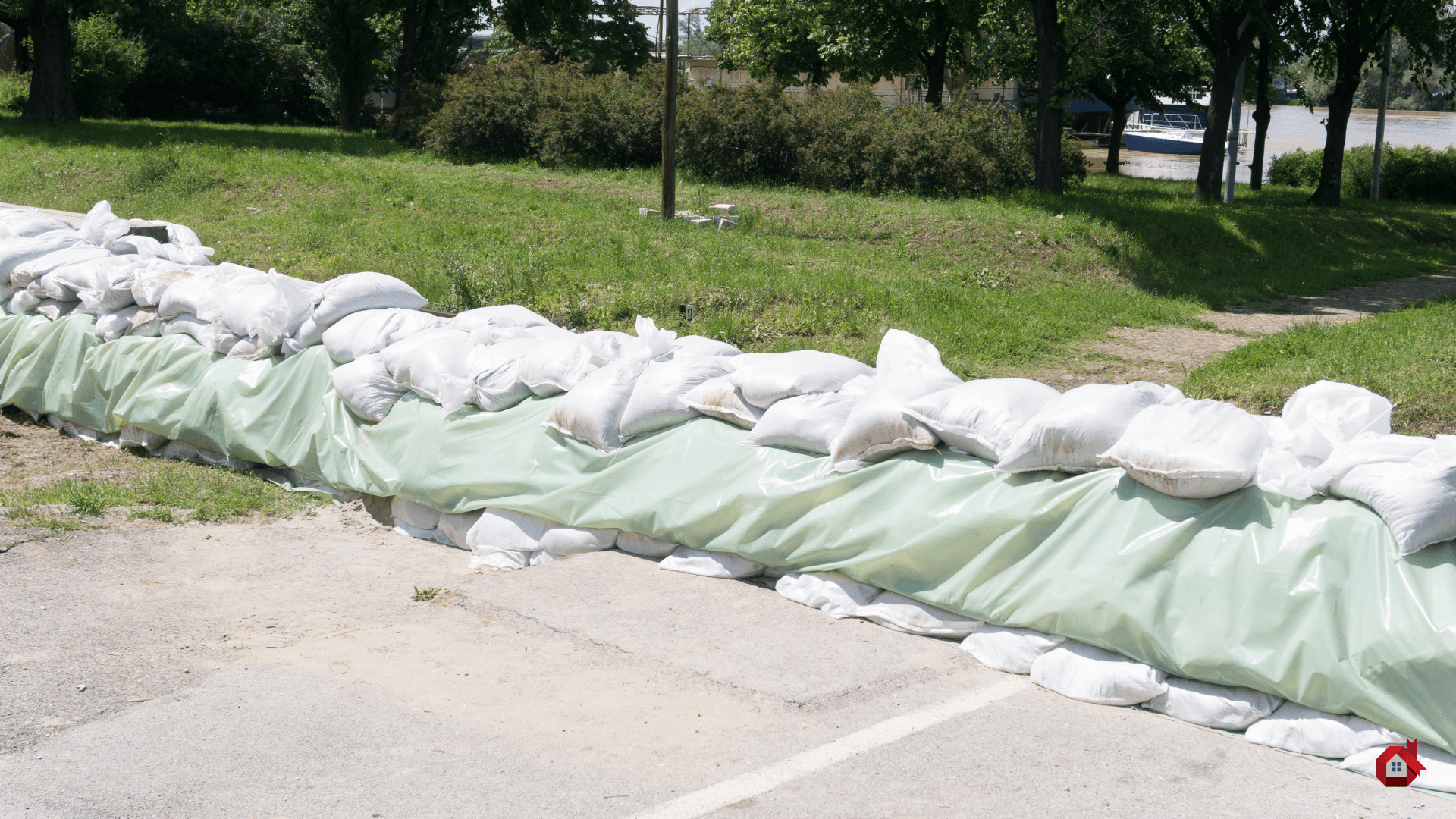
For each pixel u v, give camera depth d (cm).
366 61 3731
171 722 358
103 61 3822
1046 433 421
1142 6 2384
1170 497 395
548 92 2489
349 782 320
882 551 452
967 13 2288
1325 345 1015
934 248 1597
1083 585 398
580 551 547
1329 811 312
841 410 498
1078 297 1370
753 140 2256
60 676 396
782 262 1405
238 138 2753
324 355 697
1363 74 3288
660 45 3869
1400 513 348
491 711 368
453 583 505
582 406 554
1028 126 2389
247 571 540
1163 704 382
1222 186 2580
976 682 402
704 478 513
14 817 300
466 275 1173
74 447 798
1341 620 353
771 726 360
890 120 2211
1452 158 3431
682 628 443
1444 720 330
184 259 930
